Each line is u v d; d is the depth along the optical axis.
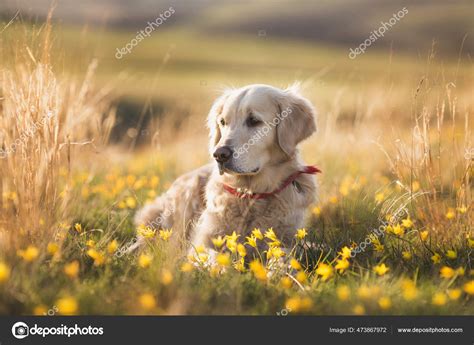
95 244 4.21
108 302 3.09
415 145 5.01
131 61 40.16
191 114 10.15
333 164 7.73
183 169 8.19
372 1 87.44
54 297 3.06
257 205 4.78
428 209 4.76
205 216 4.98
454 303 3.26
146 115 15.04
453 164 5.11
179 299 3.12
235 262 3.94
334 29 73.88
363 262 4.04
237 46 64.25
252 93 4.83
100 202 5.79
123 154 9.06
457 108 5.01
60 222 4.09
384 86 6.79
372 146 7.78
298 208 4.91
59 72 4.75
